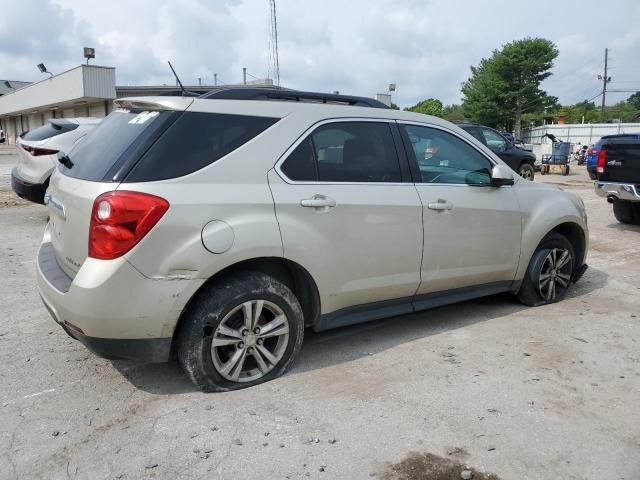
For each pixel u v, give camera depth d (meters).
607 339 4.54
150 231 3.16
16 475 2.75
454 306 5.38
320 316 3.91
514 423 3.24
